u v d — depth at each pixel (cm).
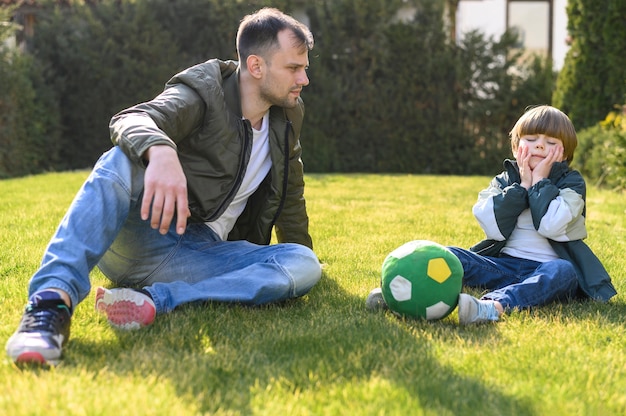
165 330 232
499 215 303
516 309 270
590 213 603
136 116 245
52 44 1227
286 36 269
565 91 973
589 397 186
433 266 257
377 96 1230
